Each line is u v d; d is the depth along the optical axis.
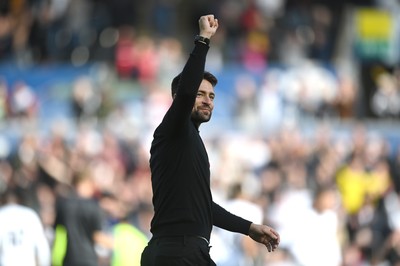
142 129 61.72
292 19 77.62
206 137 59.81
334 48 75.31
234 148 58.44
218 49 73.75
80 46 75.25
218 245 43.59
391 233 51.88
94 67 68.94
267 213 47.91
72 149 54.44
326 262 45.78
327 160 56.06
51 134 59.56
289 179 52.94
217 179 53.25
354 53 65.56
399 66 63.94
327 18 77.25
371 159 57.59
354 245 50.84
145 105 63.25
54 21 76.00
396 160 58.12
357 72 63.72
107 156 55.16
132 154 56.59
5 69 67.88
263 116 64.88
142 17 80.19
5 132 60.56
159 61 69.38
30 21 75.88
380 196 53.72
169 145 22.48
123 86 67.12
